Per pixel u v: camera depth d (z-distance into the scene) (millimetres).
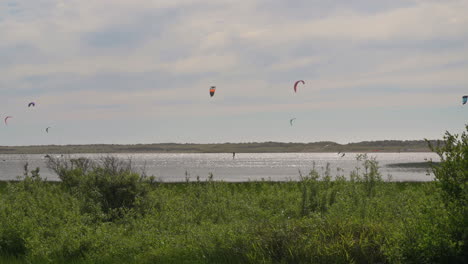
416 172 77375
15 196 17359
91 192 16734
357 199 15289
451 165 8289
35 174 23859
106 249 10688
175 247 10594
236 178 70312
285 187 24016
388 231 9406
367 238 9117
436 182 8391
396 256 8094
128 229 13539
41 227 12727
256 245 9719
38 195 18453
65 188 23203
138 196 17281
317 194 16984
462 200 8062
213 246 10117
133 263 9914
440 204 8352
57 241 11469
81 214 15305
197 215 15539
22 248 11680
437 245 7789
